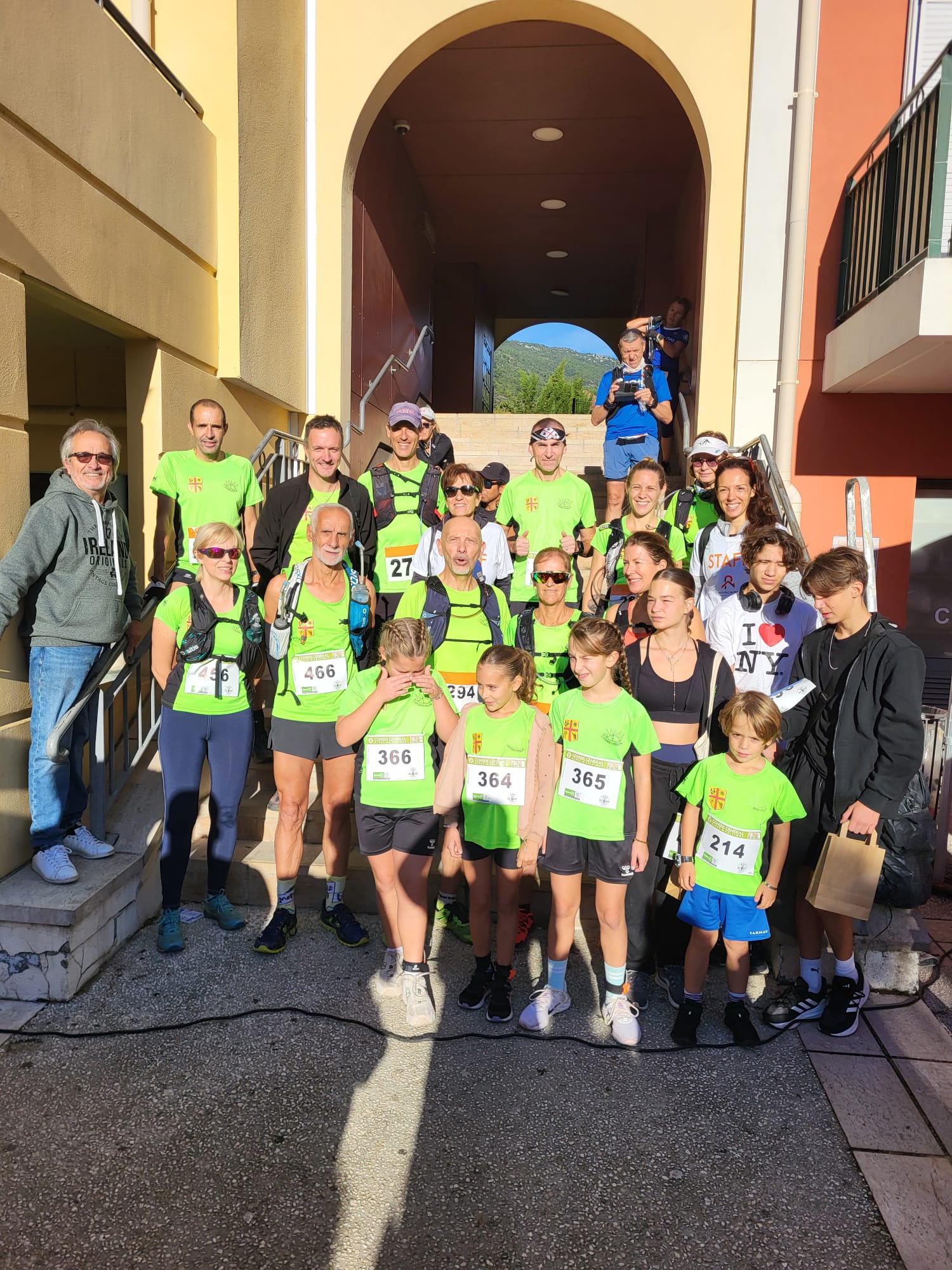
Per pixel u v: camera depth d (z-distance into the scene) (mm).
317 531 3637
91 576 3660
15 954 3426
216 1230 2354
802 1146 2723
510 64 8375
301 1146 2670
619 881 3254
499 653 3186
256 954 3816
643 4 6539
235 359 5820
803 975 3438
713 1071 3098
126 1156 2617
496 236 12953
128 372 5062
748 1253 2316
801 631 3707
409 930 3373
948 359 5496
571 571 4078
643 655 3537
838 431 6652
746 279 6590
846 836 3156
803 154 6344
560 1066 3100
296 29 6695
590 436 9625
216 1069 3031
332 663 3752
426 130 9625
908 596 7000
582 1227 2389
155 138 4867
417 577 4641
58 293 4008
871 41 6355
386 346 9000
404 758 3369
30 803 3725
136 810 4234
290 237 6711
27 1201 2438
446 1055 3141
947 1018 3518
